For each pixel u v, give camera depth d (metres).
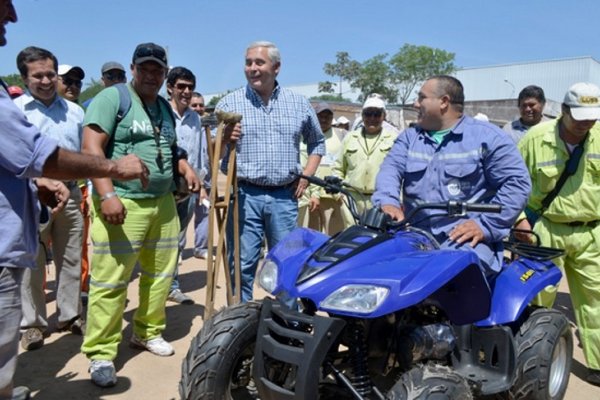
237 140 4.55
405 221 3.32
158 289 4.70
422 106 3.86
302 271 3.07
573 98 4.39
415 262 3.05
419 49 71.25
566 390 4.47
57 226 4.98
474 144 3.76
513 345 3.59
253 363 3.11
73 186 4.97
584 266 4.70
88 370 4.44
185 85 6.54
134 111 4.23
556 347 3.94
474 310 3.45
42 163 2.66
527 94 7.50
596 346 4.61
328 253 3.13
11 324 2.80
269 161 4.83
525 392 3.78
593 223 4.70
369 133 6.73
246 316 3.32
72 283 5.11
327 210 7.48
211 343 3.23
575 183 4.64
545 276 3.91
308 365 2.86
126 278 4.29
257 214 4.94
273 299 3.20
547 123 4.84
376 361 3.36
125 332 5.28
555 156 4.69
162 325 4.86
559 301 7.02
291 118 4.91
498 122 29.16
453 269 3.06
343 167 6.91
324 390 3.28
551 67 61.75
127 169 3.01
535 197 4.85
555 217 4.74
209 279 4.40
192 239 10.23
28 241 2.84
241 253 4.97
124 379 4.31
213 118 4.46
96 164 2.86
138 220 4.29
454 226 3.76
